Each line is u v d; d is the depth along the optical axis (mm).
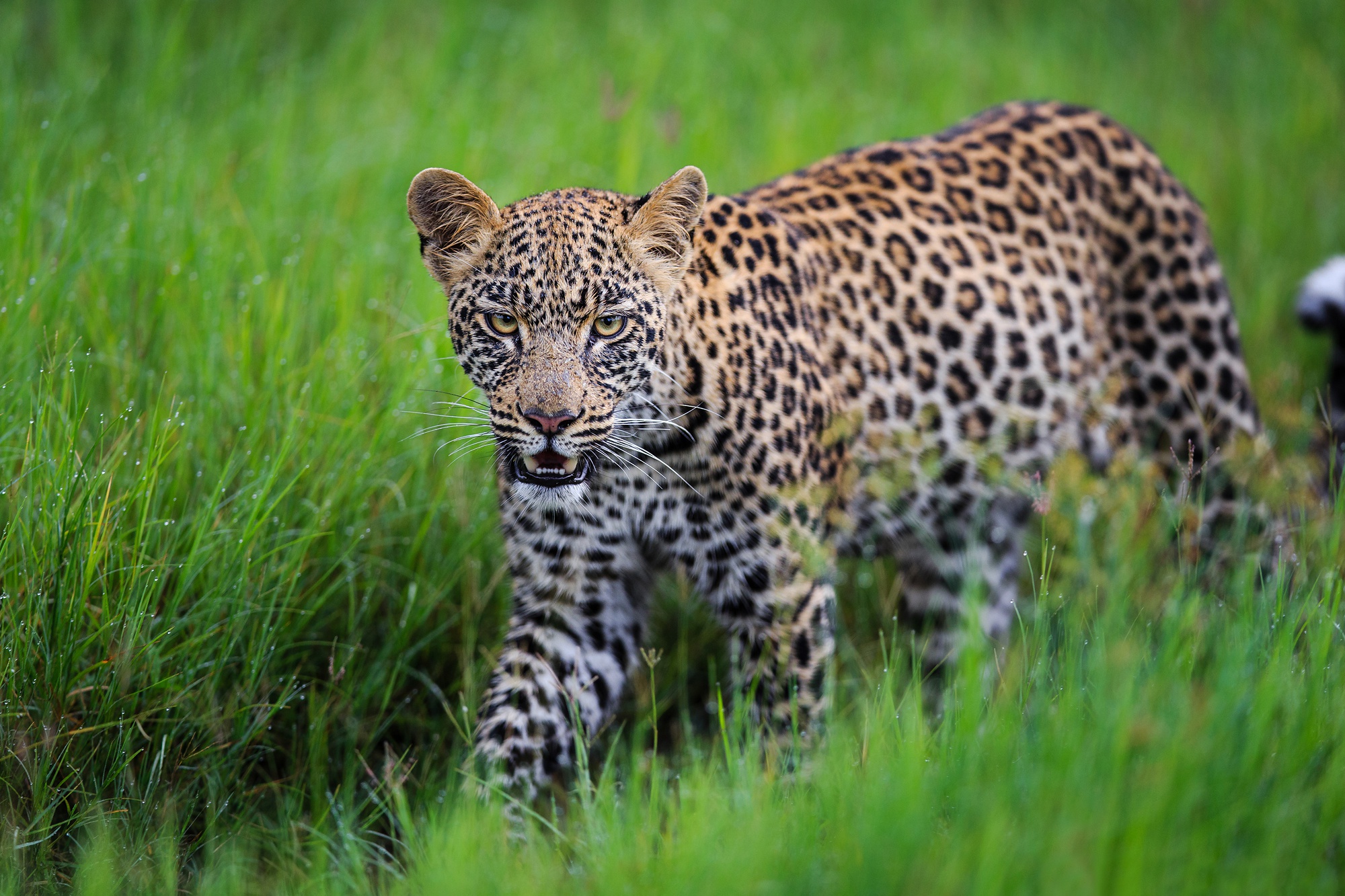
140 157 10102
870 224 7887
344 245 10078
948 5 16719
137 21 12789
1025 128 8625
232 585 7344
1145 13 16453
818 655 7316
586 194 6902
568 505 6766
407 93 12672
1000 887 4840
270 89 12094
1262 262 12250
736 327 7000
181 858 6637
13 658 6617
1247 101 14562
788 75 14320
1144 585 7234
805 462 7211
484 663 8406
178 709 7090
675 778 7461
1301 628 6555
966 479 8242
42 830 6480
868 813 5316
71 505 6906
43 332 7957
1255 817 5246
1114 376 8711
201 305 8844
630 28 14578
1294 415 8164
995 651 7477
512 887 5543
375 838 7102
